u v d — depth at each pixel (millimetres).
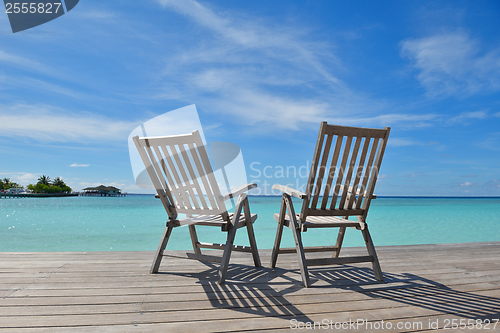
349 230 7625
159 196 2072
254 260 2303
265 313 1392
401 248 3129
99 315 1341
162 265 2287
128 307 1441
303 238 6262
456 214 14109
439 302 1574
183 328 1218
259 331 1202
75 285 1772
